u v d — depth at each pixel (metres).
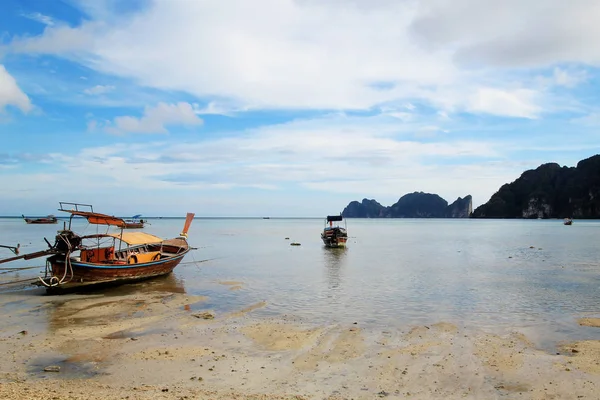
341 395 10.26
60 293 22.98
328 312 18.92
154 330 15.91
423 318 17.77
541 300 21.16
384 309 19.45
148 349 13.63
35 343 14.18
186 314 18.52
